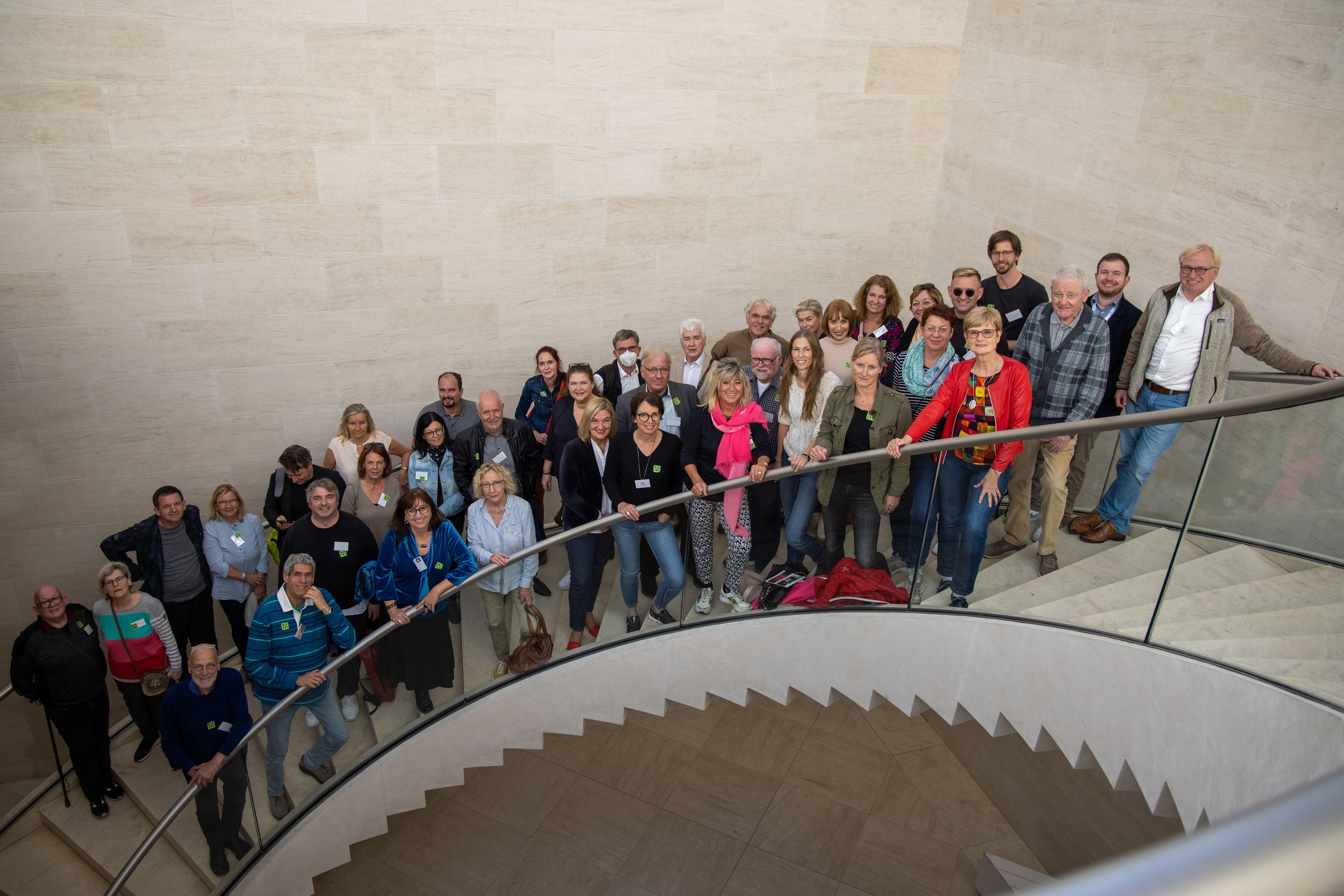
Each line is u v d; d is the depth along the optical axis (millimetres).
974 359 4652
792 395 5324
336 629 5320
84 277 6332
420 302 7113
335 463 6586
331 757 5578
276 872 5551
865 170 7797
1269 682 3707
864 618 5297
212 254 6539
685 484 5465
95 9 5801
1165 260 5977
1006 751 7527
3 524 6754
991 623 4797
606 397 6762
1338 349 4938
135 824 5836
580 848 7117
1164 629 4117
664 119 7164
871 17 7312
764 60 7215
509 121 6824
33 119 5906
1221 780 3863
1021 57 6930
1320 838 242
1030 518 4621
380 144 6617
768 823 7406
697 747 8000
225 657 7043
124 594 5672
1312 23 4918
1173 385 4867
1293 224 5129
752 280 7895
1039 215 6953
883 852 7246
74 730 5590
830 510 5230
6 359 6355
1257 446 3715
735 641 5656
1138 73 5988
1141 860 258
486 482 5453
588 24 6742
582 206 7219
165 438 6898
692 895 6832
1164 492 4094
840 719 8375
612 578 5727
